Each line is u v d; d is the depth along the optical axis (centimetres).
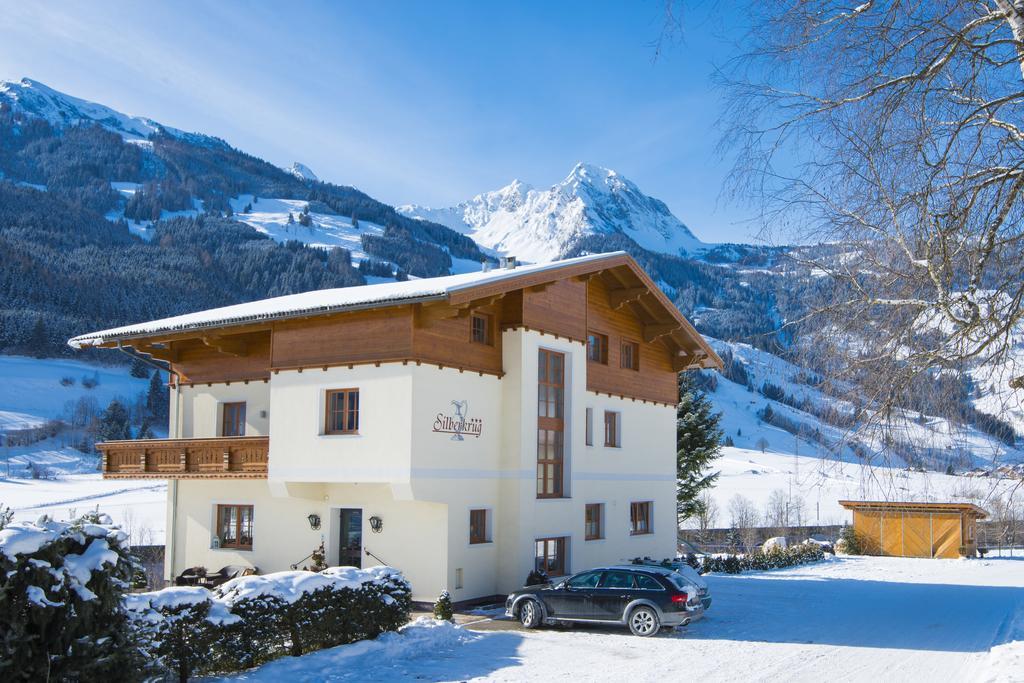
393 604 1623
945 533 4450
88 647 914
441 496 2067
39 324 13662
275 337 2259
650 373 3033
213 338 2423
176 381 2716
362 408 2083
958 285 891
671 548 3061
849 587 2811
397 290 2169
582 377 2569
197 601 1257
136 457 2509
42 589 880
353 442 2083
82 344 2594
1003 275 890
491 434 2272
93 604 934
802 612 2166
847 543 4678
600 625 1898
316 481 2130
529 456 2303
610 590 1819
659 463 3042
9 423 10375
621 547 2753
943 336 887
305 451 2156
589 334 2738
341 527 2275
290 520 2327
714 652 1584
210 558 2483
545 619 1875
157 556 3272
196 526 2531
